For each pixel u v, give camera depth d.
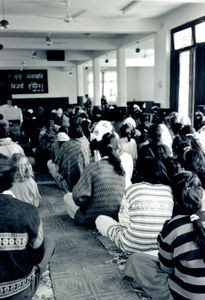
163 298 1.85
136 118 5.79
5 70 18.08
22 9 6.79
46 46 10.87
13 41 10.61
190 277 1.55
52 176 5.10
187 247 1.54
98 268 2.36
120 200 2.77
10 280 1.43
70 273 2.29
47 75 18.94
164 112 7.45
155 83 8.50
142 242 2.04
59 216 3.41
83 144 3.94
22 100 18.70
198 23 6.64
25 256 1.41
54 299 2.00
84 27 7.81
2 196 1.38
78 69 17.11
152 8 7.07
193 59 7.04
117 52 11.18
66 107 16.38
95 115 7.09
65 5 6.53
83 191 2.73
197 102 6.92
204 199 1.97
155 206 1.99
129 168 3.09
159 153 2.67
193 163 2.47
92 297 2.02
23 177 2.96
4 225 1.33
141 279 1.92
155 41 8.38
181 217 1.61
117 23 7.96
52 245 1.98
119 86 11.23
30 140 7.50
